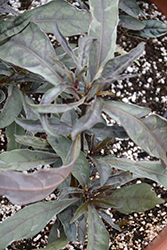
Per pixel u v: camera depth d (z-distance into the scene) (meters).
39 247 0.77
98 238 0.65
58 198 0.65
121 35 0.87
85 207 0.66
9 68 0.71
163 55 0.88
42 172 0.55
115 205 0.64
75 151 0.58
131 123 0.60
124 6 0.79
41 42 0.60
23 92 0.75
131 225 0.80
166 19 0.90
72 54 0.60
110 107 0.61
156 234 0.80
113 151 0.82
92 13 0.62
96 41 0.62
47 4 0.63
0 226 0.66
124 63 0.61
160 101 0.86
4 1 0.70
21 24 0.61
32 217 0.67
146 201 0.64
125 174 0.67
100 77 0.60
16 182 0.54
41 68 0.60
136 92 0.85
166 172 0.68
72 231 0.68
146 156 0.81
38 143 0.67
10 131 0.73
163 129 0.61
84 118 0.56
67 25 0.65
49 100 0.57
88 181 0.68
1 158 0.66
